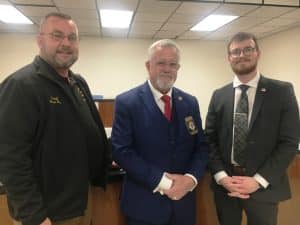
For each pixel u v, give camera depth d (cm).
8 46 666
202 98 756
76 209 135
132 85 725
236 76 169
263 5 416
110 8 434
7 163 116
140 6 421
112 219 184
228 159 166
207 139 172
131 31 621
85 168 139
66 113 132
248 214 166
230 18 493
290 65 598
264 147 158
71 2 404
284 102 158
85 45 701
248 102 162
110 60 712
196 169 153
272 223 163
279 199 158
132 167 144
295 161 203
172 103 155
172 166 150
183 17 486
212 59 749
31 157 125
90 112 150
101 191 181
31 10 448
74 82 147
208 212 194
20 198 118
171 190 142
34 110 123
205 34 650
